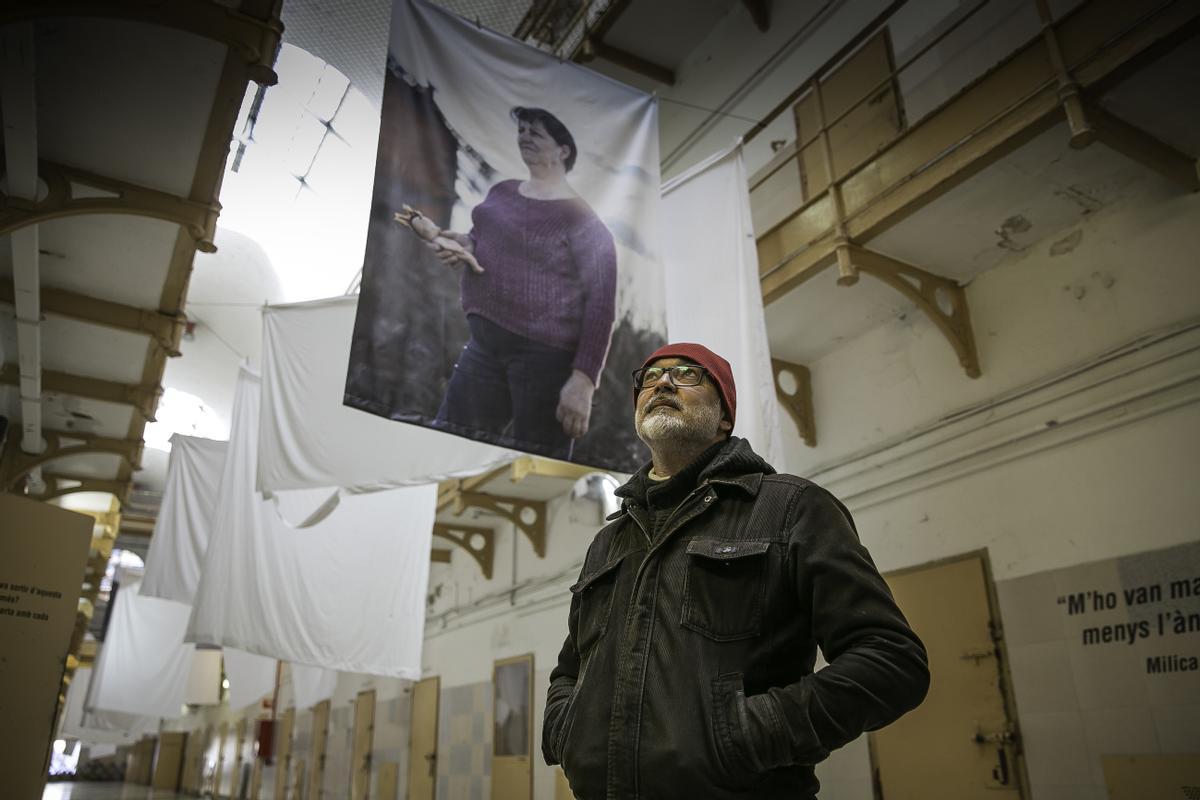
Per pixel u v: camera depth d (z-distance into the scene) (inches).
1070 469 191.0
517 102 145.7
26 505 157.8
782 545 52.3
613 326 140.5
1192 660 161.2
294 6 235.5
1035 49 166.1
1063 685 181.2
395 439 192.4
